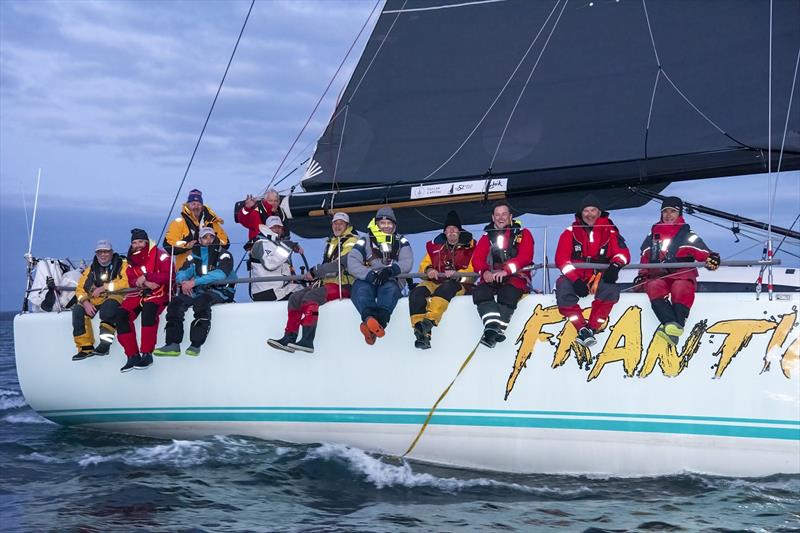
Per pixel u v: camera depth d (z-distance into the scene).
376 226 5.79
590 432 5.24
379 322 5.64
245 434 6.25
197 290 6.42
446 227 5.71
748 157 5.91
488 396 5.47
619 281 6.46
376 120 7.16
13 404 9.42
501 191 6.48
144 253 6.36
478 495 5.07
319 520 4.61
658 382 5.10
